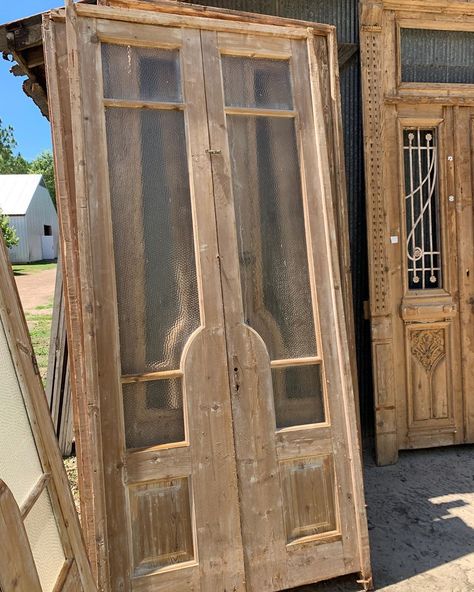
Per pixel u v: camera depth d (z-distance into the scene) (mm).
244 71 2707
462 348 4172
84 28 2426
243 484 2500
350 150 3994
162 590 2340
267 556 2492
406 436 4113
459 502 3385
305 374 2689
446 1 3945
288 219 2740
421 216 4168
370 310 3910
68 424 4281
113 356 2373
